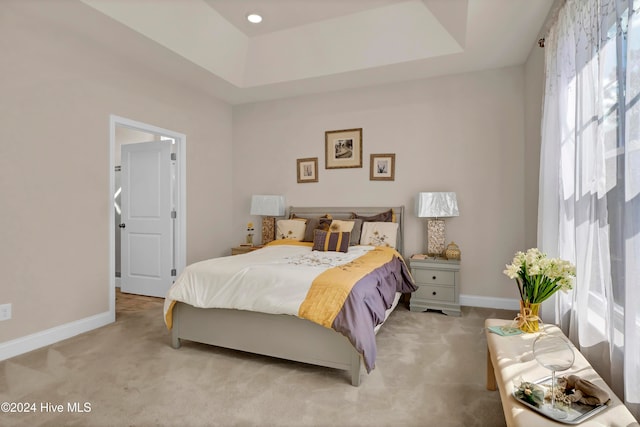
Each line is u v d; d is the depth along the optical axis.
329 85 4.24
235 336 2.42
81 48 2.98
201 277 2.52
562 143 2.20
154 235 4.20
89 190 3.06
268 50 3.90
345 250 3.46
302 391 2.00
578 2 1.88
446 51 3.36
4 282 2.46
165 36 3.12
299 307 2.12
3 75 2.46
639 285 1.25
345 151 4.38
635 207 1.26
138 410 1.81
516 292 3.66
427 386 2.06
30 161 2.62
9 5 2.49
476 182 3.80
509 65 3.65
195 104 4.34
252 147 4.95
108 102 3.23
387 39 3.46
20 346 2.53
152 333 2.96
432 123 3.98
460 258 3.74
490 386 2.00
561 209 2.21
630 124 1.27
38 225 2.67
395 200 4.15
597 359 1.71
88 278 3.04
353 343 1.97
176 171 4.14
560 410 1.11
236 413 1.79
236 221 5.05
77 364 2.35
